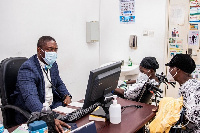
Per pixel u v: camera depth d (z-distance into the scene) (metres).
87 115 1.70
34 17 2.71
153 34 3.70
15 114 1.90
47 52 1.90
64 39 3.16
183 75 1.69
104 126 1.50
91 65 3.72
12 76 1.90
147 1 3.65
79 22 3.38
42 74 1.95
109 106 1.57
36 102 1.70
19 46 2.59
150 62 2.21
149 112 1.74
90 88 1.47
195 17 3.30
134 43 3.83
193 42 3.38
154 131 1.60
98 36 3.55
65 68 3.23
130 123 1.54
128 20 3.86
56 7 2.98
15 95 1.89
